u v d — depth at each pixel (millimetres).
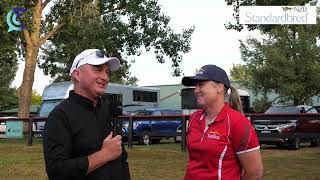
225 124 3727
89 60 3303
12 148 18609
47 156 3117
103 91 3365
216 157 3713
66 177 3070
